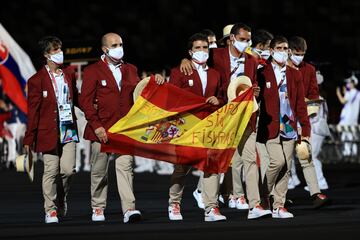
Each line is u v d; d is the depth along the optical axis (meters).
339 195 27.70
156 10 56.53
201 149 20.47
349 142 45.41
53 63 20.58
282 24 56.34
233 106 20.41
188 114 20.58
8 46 39.09
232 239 16.94
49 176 20.47
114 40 20.42
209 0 56.28
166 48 54.56
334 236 17.30
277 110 20.91
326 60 52.88
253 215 20.61
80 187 31.42
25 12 56.25
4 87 39.16
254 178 20.59
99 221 20.62
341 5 56.50
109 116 20.48
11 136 41.62
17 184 32.81
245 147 20.56
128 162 20.45
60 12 56.56
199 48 20.59
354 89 46.41
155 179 35.34
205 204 20.52
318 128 29.69
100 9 56.59
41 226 19.58
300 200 26.11
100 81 20.50
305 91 24.48
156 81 20.50
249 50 23.41
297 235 17.48
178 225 19.48
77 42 39.16
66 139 20.66
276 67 21.14
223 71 21.17
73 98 21.11
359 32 56.06
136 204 25.12
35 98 20.38
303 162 23.52
